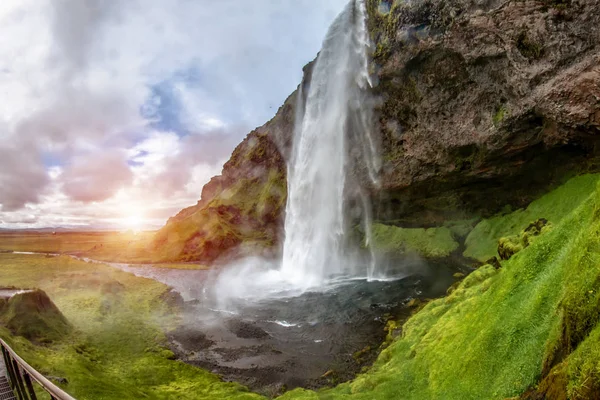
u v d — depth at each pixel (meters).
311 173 69.06
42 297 31.98
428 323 19.55
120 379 22.16
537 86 32.47
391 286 40.66
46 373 18.28
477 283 20.52
